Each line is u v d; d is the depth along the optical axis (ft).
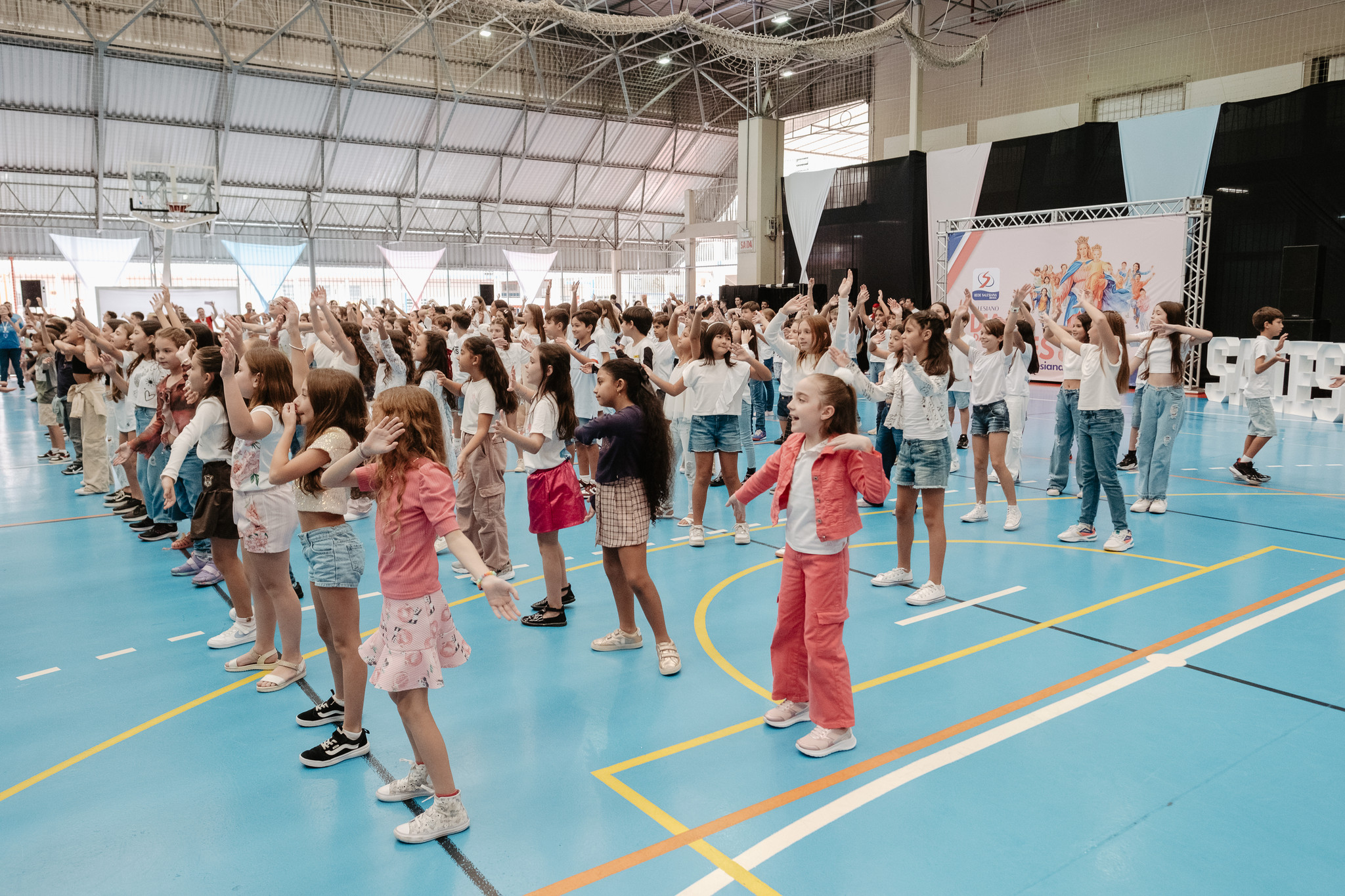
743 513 21.76
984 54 78.18
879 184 72.79
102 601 17.61
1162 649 14.37
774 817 9.61
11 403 51.83
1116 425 20.11
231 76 75.72
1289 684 12.94
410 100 86.22
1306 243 51.24
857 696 12.73
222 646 15.10
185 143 81.05
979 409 22.65
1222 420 42.01
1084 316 25.95
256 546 12.87
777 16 79.05
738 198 88.99
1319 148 50.24
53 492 28.30
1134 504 24.59
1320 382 41.70
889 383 18.97
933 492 16.72
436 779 9.33
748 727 11.91
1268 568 18.78
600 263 116.37
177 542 17.22
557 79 92.99
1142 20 67.87
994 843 9.07
